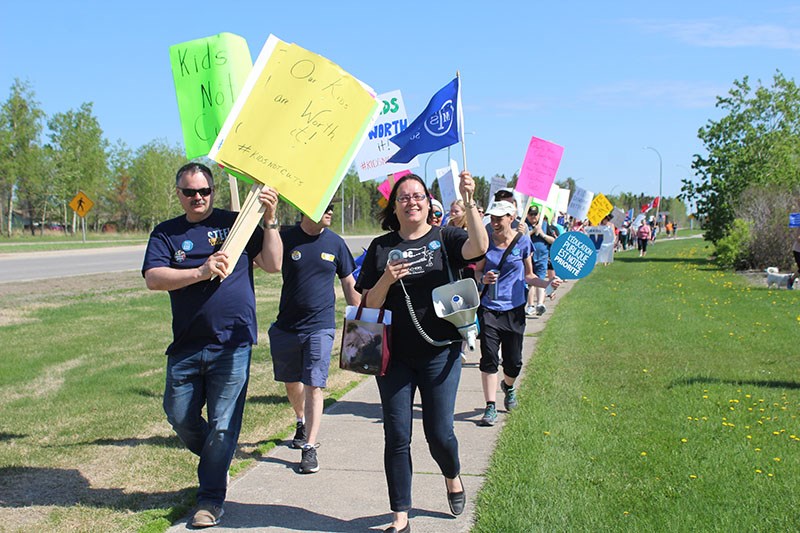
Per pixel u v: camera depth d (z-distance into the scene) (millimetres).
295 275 5434
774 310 13516
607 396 6973
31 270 24062
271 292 18172
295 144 4156
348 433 6117
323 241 5512
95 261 28812
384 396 4039
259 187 4141
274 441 5883
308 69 4238
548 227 14938
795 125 28328
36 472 5055
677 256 34062
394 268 3887
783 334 10672
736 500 4293
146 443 5723
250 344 4391
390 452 3984
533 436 5664
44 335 10992
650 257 33750
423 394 4066
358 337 3961
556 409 6516
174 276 4094
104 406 6840
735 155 28312
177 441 5781
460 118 5328
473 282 3912
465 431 6117
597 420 6102
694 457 5102
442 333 3996
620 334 10883
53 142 58594
